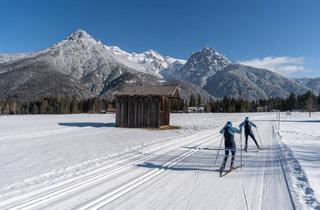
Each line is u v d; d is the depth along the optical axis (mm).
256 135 27328
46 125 37344
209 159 14359
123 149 16938
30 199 7953
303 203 7895
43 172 11023
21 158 13984
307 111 135875
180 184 9727
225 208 7539
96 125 38062
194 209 7434
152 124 34375
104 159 13781
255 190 9125
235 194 8703
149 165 12711
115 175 10789
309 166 12508
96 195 8383
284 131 32406
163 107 35938
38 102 114938
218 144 20125
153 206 7582
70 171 11227
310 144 20719
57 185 9312
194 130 32125
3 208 7273
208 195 8578
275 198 8344
